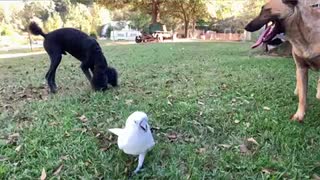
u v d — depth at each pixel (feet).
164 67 10.07
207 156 3.52
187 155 3.55
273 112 4.88
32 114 5.04
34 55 17.80
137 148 3.19
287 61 10.30
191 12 38.99
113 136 4.01
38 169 3.29
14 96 6.46
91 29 44.11
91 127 4.38
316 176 3.09
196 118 4.68
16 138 4.07
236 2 39.58
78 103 5.59
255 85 6.70
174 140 3.98
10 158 3.54
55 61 6.56
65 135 4.09
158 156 3.50
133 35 42.14
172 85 7.00
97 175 3.18
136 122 3.19
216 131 4.25
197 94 6.07
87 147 3.72
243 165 3.32
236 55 13.78
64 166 3.35
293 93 5.89
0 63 13.53
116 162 3.42
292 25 4.04
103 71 6.56
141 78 7.98
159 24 37.40
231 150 3.69
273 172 3.17
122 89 6.71
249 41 26.48
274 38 4.81
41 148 3.72
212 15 39.17
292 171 3.17
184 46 20.85
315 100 5.40
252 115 4.76
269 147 3.73
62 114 4.97
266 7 4.04
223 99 5.69
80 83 7.63
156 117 4.73
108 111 5.07
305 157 3.47
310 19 4.00
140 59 12.76
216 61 11.35
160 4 37.63
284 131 4.13
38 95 6.43
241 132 4.17
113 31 43.24
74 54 6.65
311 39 4.05
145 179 3.13
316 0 4.66
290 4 3.93
